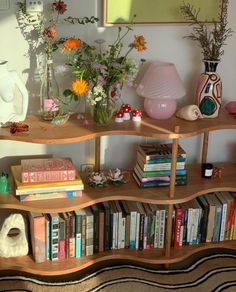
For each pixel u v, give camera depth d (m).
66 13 2.19
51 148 2.42
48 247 2.23
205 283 2.25
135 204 2.38
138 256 2.31
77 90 2.05
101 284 2.22
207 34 2.40
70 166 2.21
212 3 2.34
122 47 2.31
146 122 2.24
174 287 2.21
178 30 2.36
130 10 2.25
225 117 2.34
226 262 2.41
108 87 2.14
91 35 2.26
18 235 2.31
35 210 2.11
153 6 2.27
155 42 2.35
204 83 2.29
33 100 2.29
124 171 2.49
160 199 2.21
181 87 2.23
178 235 2.37
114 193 2.24
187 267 2.37
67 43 2.06
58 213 2.24
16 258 2.25
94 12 2.23
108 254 2.31
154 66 2.24
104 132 2.09
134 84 2.40
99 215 2.26
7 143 2.36
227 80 2.53
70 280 2.24
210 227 2.42
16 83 2.08
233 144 2.69
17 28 2.16
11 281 2.22
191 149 2.63
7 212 2.46
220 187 2.33
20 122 2.16
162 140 2.56
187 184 2.36
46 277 2.26
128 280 2.25
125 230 2.33
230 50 2.47
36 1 2.12
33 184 2.14
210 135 2.63
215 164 2.65
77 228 2.24
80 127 2.14
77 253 2.28
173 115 2.34
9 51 2.19
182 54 2.41
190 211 2.35
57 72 2.25
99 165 2.45
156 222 2.33
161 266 2.37
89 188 2.29
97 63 2.06
